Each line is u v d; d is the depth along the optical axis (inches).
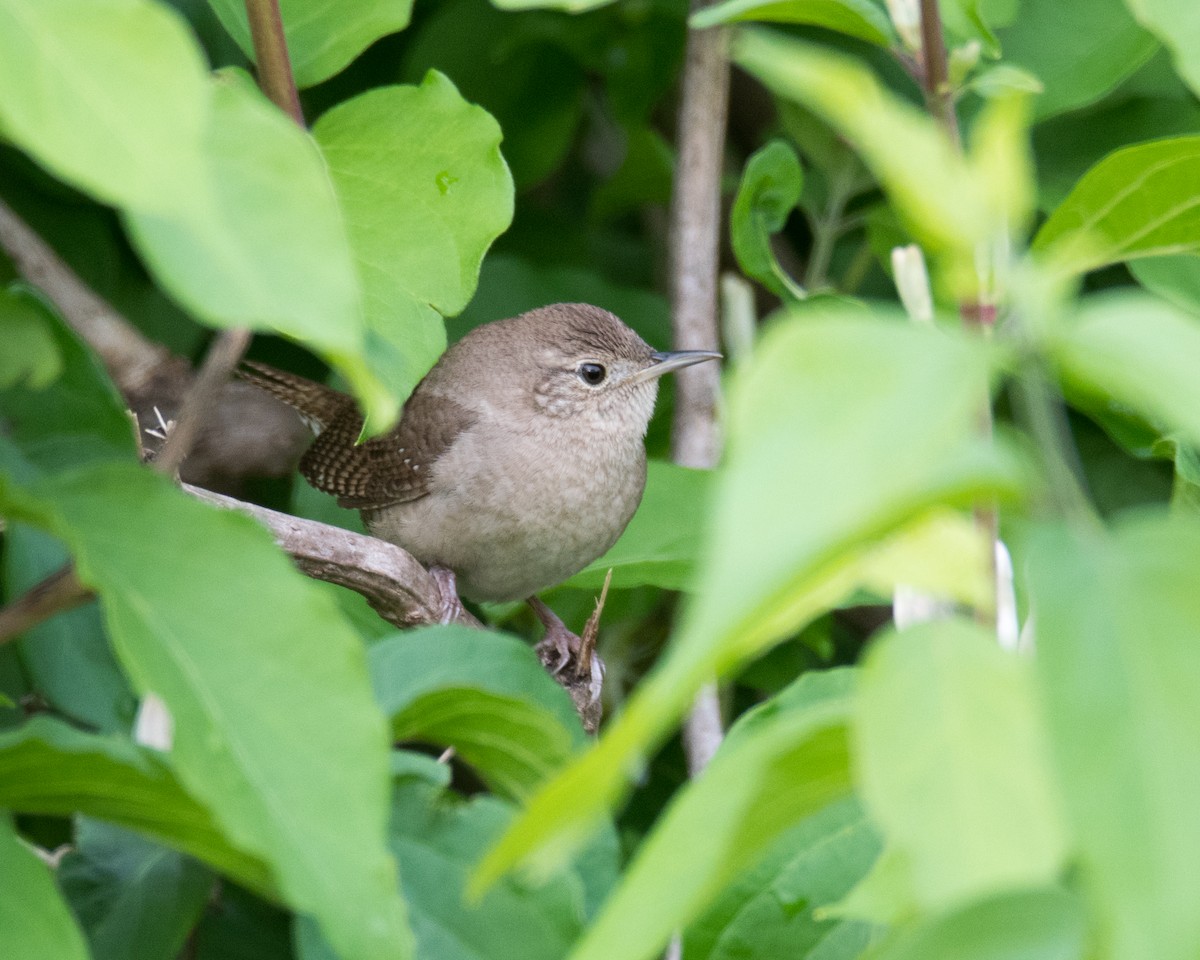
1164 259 118.1
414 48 162.7
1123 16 123.6
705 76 153.3
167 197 39.4
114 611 48.4
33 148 39.7
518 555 152.8
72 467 66.5
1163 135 138.9
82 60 40.1
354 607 121.1
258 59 78.9
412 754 65.6
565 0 57.4
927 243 42.7
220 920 108.3
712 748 127.8
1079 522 35.4
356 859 48.2
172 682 48.3
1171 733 32.0
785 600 35.9
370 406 45.6
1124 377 34.9
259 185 43.3
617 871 67.1
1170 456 125.3
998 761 35.9
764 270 130.0
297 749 49.0
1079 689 32.8
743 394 33.2
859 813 67.1
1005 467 32.0
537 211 172.4
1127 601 33.5
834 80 38.1
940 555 42.7
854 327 34.2
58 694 87.1
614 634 150.6
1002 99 42.5
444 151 78.9
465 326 165.9
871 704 36.8
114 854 71.2
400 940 47.8
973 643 37.3
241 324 43.4
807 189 152.8
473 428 150.0
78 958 47.8
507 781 66.4
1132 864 31.0
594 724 122.5
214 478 157.3
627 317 171.6
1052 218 66.4
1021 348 35.5
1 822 51.3
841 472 31.4
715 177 155.7
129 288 154.4
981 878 34.9
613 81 168.4
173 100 40.0
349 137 79.6
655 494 135.0
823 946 66.2
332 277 42.8
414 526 152.2
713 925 66.5
